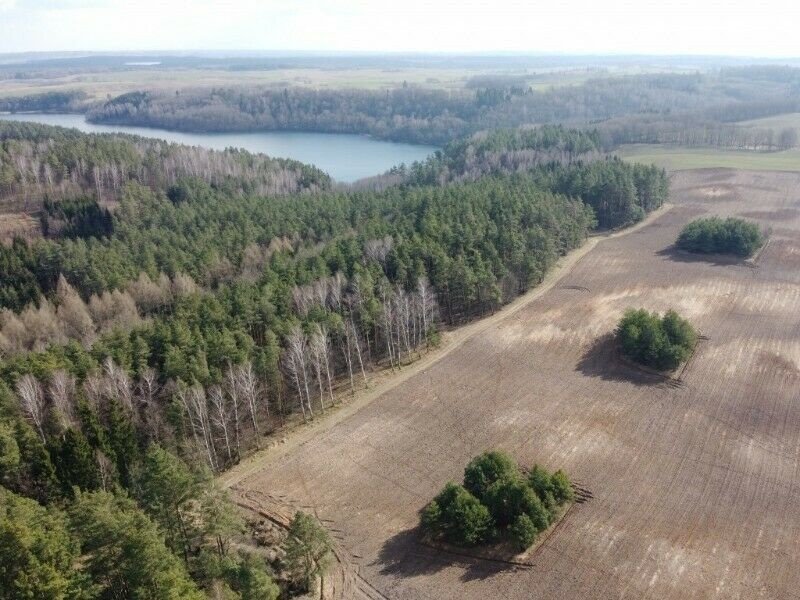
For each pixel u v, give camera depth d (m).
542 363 80.44
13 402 60.53
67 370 65.56
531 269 100.69
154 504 42.94
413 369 81.12
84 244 111.75
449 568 49.16
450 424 68.50
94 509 37.91
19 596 32.38
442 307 95.19
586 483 57.59
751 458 60.03
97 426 55.53
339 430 68.94
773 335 83.56
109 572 36.34
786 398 69.56
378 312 81.75
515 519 50.78
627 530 51.50
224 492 47.03
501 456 55.66
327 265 93.94
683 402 70.12
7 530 33.38
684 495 55.38
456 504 51.09
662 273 107.31
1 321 89.44
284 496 58.62
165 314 93.31
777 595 44.50
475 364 81.19
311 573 47.28
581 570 47.75
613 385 74.44
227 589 41.09
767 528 50.91
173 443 61.69
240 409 69.56
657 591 45.47
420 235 102.56
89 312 91.56
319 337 73.06
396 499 57.38
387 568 49.56
